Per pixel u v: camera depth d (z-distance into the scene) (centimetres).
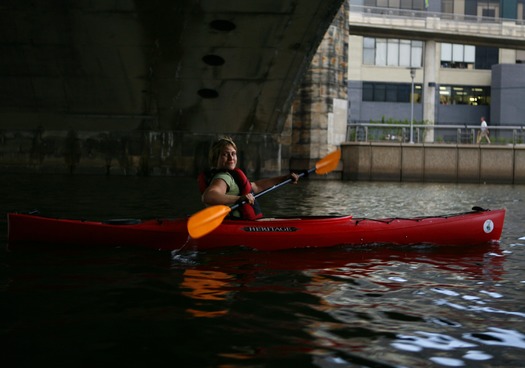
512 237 695
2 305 385
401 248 593
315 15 1577
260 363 291
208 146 2266
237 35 1675
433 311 380
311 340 324
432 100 3994
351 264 518
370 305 392
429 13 3981
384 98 4144
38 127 2247
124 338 324
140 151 2273
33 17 1597
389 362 294
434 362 295
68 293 415
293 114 2512
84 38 1705
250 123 2220
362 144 2506
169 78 1938
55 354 301
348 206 1160
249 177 2236
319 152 2483
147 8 1534
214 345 315
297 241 577
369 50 4119
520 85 4106
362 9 3978
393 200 1370
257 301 399
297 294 417
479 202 1364
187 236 562
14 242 596
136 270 486
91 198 1188
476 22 3878
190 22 1602
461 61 4269
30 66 1892
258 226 574
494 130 4100
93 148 2272
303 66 1880
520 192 1819
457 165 2523
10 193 1277
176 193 1384
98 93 2056
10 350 306
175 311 374
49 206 998
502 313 376
